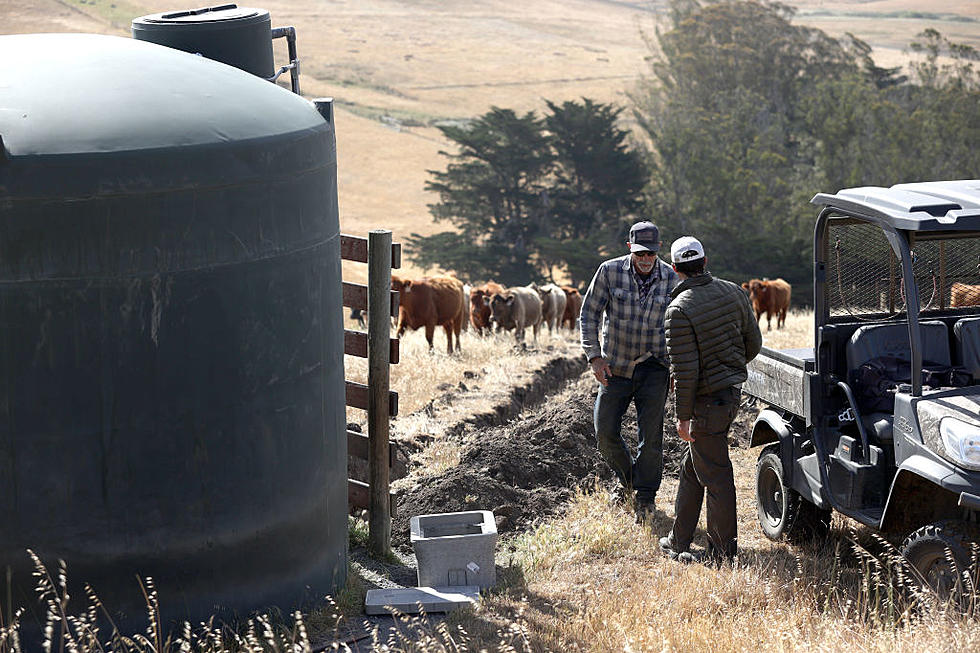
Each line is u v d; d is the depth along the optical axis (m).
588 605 5.72
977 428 5.01
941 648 4.57
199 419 5.08
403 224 65.25
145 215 4.83
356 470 7.56
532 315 18.83
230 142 5.03
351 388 6.83
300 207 5.42
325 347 5.71
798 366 6.51
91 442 4.88
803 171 61.44
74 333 4.79
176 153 4.87
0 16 130.12
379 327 6.61
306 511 5.63
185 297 4.98
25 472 4.83
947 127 59.16
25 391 4.78
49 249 4.71
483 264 54.31
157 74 5.29
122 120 4.87
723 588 5.83
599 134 58.09
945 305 6.54
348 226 63.53
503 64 139.88
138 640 5.04
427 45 152.00
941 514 5.62
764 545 6.87
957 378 5.80
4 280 4.69
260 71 7.61
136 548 5.02
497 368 13.00
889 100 63.94
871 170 58.38
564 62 145.25
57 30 124.88
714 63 71.00
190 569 5.16
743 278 47.94
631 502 7.40
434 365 13.77
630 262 7.20
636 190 59.00
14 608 4.91
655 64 74.19
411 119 98.25
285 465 5.46
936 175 57.72
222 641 5.18
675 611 5.55
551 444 8.51
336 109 99.38
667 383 7.27
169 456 5.03
